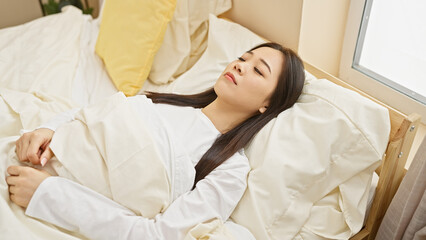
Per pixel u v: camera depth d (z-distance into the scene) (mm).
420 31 1245
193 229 963
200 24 1658
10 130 1373
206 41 1688
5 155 1083
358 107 1084
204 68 1495
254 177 1091
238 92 1144
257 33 1665
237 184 1061
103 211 974
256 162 1122
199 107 1323
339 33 1504
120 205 1016
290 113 1169
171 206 1017
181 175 1056
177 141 1093
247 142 1154
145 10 1520
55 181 985
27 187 971
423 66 1271
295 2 1384
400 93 1344
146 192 1010
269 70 1149
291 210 1064
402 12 1277
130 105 1123
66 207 965
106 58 1663
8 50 1692
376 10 1357
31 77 1562
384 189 1142
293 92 1179
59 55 1677
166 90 1527
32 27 1859
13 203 997
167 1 1475
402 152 1100
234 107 1179
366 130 1051
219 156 1112
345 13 1458
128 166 1017
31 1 2732
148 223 979
